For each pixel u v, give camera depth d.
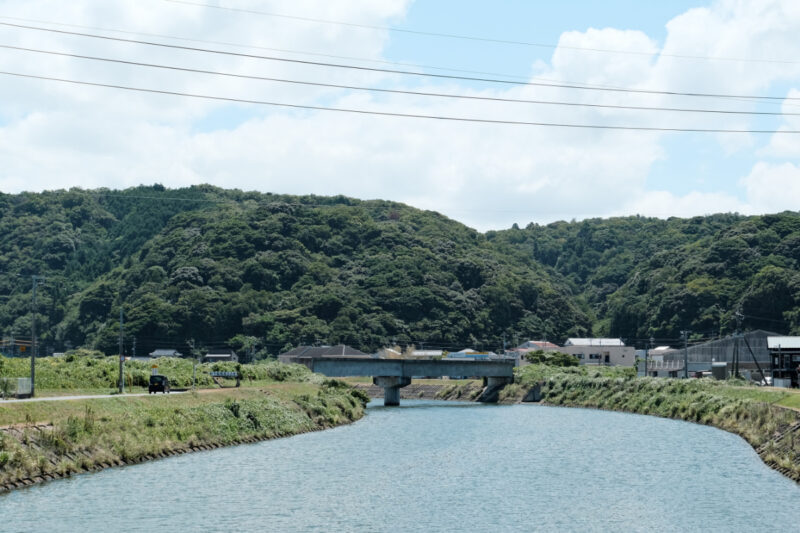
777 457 74.69
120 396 88.38
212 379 132.88
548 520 53.78
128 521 51.59
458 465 75.56
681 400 131.88
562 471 72.31
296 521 52.75
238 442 88.44
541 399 176.12
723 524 52.53
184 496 58.84
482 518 54.22
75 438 68.19
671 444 90.69
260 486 63.50
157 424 80.88
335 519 53.47
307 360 161.88
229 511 54.91
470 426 114.06
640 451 84.94
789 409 91.00
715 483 65.81
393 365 170.62
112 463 68.94
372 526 51.91
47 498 56.38
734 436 97.94
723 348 192.00
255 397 109.62
